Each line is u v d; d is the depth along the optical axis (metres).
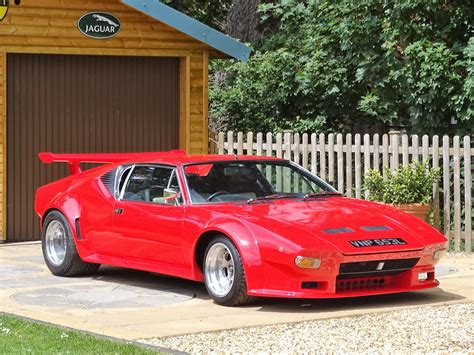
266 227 10.41
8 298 11.23
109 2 17.27
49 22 16.86
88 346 8.29
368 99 19.31
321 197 11.92
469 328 9.52
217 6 28.03
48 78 17.03
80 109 17.30
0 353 7.98
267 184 11.88
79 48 17.08
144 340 8.89
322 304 10.88
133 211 11.83
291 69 20.58
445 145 15.66
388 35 18.67
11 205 16.75
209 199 11.33
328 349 8.59
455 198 15.61
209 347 8.63
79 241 12.57
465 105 17.69
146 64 17.80
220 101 21.69
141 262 11.80
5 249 15.81
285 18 21.81
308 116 20.95
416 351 8.52
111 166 12.55
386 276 10.77
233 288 10.52
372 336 9.16
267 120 20.92
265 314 10.24
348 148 16.50
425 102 18.02
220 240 10.67
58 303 10.94
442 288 12.02
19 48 16.69
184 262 11.17
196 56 18.00
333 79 19.94
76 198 12.70
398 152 16.00
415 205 15.27
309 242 10.14
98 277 12.87
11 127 16.75
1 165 16.66
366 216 11.11
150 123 17.86
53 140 17.08
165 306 10.74
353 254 10.24
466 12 18.28
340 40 20.19
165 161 11.89
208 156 12.17
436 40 18.38
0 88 16.66
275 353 8.41
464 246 15.84
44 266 13.84
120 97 17.61
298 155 17.08
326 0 20.50
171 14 17.36
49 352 8.02
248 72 21.19
